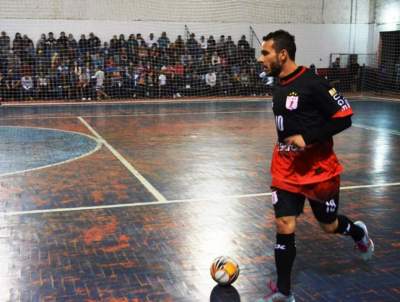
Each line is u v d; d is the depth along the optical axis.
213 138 11.52
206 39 23.36
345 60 25.56
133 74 20.97
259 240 4.99
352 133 12.36
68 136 11.65
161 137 11.61
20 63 19.72
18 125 13.45
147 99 21.02
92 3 21.73
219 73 22.28
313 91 3.36
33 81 19.84
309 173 3.51
